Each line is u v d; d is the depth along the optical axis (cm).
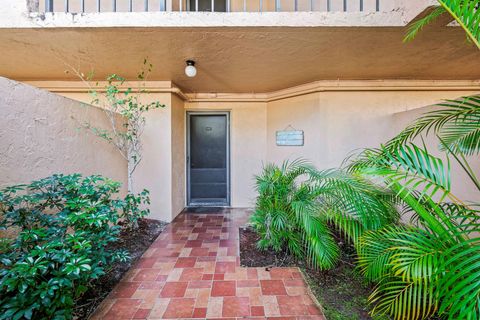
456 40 252
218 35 242
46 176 226
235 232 353
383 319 169
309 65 322
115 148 353
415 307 150
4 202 165
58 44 260
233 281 223
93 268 168
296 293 205
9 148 190
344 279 222
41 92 221
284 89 440
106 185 235
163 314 180
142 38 247
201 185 506
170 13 226
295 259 262
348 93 388
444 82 388
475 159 239
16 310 126
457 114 162
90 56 292
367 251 184
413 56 294
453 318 116
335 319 174
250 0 383
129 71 344
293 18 225
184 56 292
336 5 315
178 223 395
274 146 467
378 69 339
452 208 178
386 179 166
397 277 162
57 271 141
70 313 150
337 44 262
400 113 368
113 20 225
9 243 158
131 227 338
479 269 118
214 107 482
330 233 233
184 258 269
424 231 161
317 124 397
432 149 272
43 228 180
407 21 220
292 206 232
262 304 191
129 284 219
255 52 281
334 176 222
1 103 184
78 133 274
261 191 277
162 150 402
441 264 134
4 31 231
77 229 184
